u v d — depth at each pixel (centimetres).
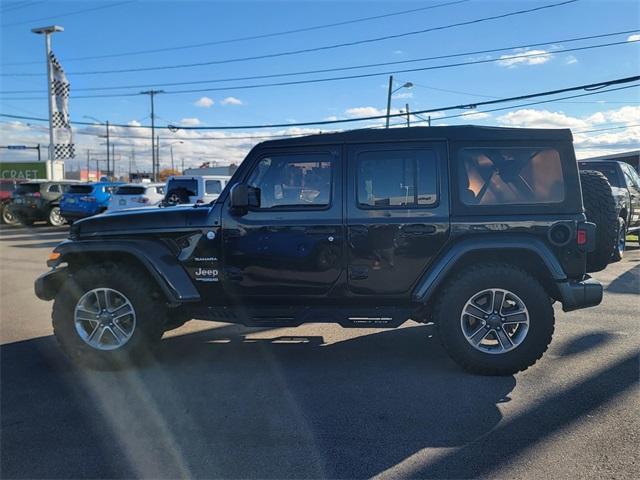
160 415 399
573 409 394
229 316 495
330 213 474
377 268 470
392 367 495
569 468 315
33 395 440
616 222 546
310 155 481
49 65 3238
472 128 473
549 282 470
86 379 478
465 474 311
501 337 461
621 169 1088
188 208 510
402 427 371
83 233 512
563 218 461
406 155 471
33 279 1023
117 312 502
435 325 474
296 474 315
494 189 468
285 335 615
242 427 377
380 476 311
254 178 487
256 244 481
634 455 328
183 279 492
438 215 464
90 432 372
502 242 456
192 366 509
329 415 394
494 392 430
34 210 2247
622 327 611
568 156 465
